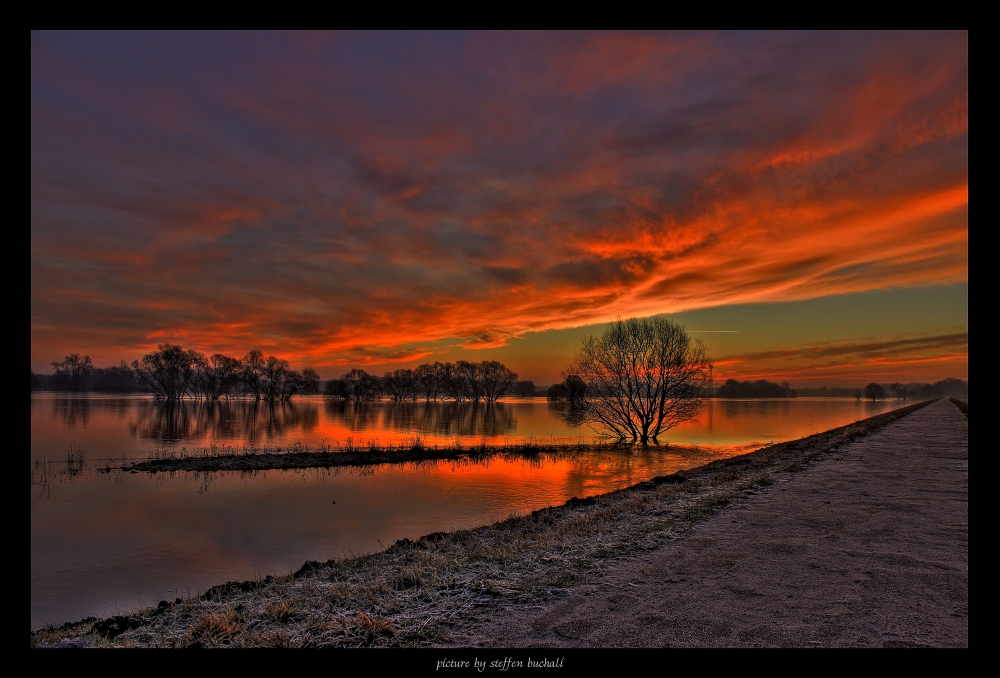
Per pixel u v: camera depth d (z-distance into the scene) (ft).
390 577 26.05
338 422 241.14
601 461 98.94
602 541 30.91
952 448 73.15
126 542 45.62
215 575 37.24
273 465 90.94
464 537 34.94
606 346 150.82
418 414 337.72
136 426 193.26
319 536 46.80
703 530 32.55
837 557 26.61
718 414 327.88
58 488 71.15
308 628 20.18
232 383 559.38
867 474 52.03
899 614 19.88
